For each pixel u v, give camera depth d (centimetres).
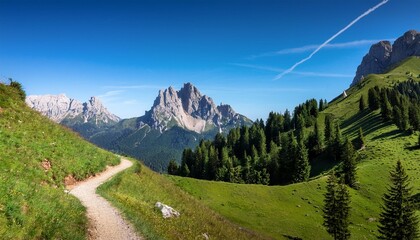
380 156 11919
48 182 2491
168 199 4025
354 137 15488
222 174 14450
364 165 11400
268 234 6291
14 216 1404
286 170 13575
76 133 4428
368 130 15938
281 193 8938
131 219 2241
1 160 2247
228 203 7712
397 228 6431
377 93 19100
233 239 3775
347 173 9981
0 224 1305
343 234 6706
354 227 7675
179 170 16738
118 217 2208
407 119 14012
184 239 2692
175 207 3878
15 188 1594
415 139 12888
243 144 18638
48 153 2944
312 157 14875
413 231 6372
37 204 1625
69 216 1794
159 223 2720
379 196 9375
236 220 6769
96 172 3575
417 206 8319
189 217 3753
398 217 6450
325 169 13038
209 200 7612
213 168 15250
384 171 10656
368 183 10050
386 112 15962
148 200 3522
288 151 13925
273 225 6906
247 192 8544
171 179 8144
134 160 5378
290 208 8244
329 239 6812
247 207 7738
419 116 13950
